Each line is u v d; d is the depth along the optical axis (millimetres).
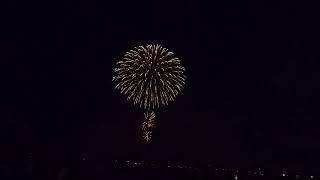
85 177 91000
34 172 65500
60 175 39688
